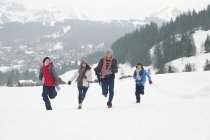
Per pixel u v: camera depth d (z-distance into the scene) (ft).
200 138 18.95
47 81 39.75
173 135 20.12
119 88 81.25
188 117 25.31
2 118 30.40
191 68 478.18
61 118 29.43
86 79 40.06
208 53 556.51
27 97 71.51
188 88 80.23
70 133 22.90
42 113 33.27
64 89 84.38
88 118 28.76
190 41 557.74
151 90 76.23
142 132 21.50
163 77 103.45
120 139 20.30
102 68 38.68
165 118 25.82
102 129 23.57
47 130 24.21
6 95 74.64
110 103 38.68
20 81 198.59
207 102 33.91
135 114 29.32
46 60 39.88
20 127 25.68
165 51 561.43
